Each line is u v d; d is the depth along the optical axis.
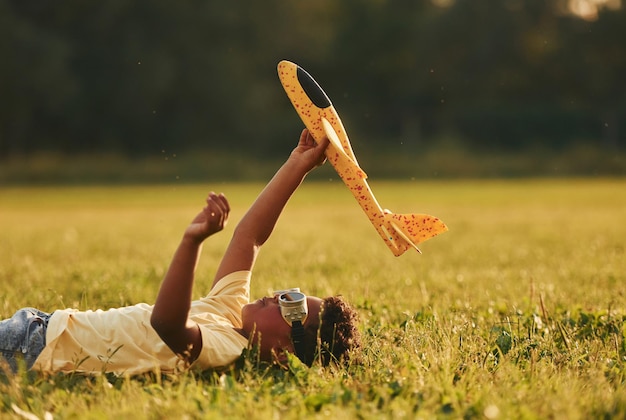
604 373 4.87
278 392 4.33
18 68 52.44
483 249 13.63
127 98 57.22
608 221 19.97
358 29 68.25
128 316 4.78
